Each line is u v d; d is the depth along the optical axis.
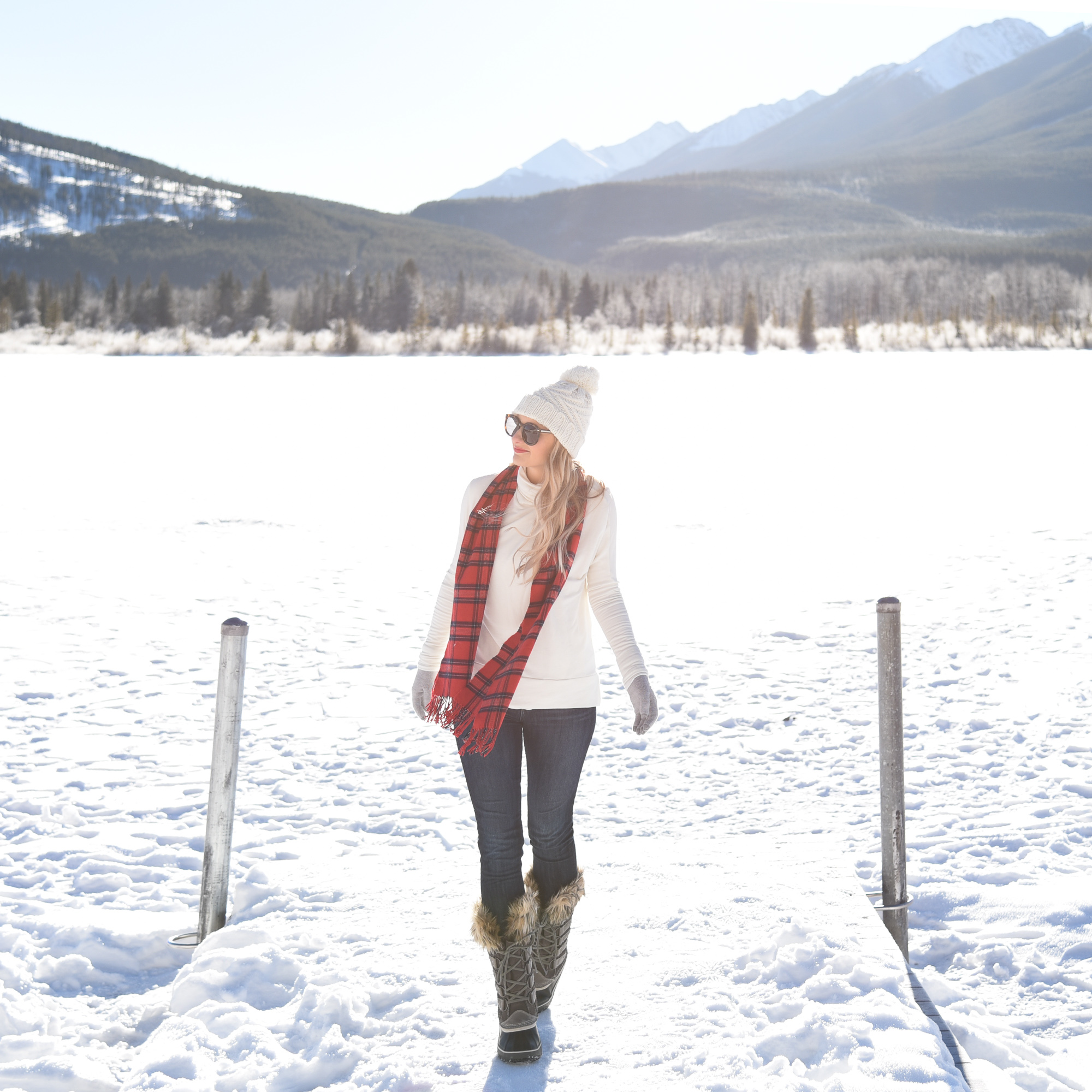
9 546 10.84
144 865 4.04
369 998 2.83
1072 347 112.00
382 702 6.36
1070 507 12.17
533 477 2.73
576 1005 2.78
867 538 11.13
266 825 4.46
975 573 9.20
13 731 5.68
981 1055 2.73
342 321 116.81
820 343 115.50
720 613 8.38
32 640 7.46
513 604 2.73
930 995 3.04
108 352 113.06
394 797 4.82
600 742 5.67
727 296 140.25
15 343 116.81
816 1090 2.34
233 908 3.58
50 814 4.57
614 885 3.62
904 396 34.41
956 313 129.62
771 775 5.06
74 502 13.89
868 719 5.85
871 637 7.51
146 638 7.63
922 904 3.60
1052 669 6.43
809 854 3.94
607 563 2.81
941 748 5.32
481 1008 2.79
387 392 41.22
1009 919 3.47
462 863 3.95
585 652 2.75
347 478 16.69
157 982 3.22
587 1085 2.42
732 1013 2.69
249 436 23.66
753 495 14.41
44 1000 3.02
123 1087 2.47
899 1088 2.31
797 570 9.79
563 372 2.80
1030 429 22.33
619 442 21.86
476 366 71.25
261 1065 2.54
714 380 49.00
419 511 13.59
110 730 5.74
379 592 9.21
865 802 4.63
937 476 15.48
